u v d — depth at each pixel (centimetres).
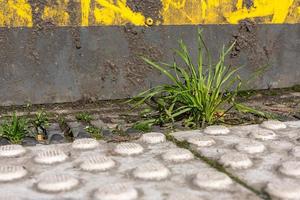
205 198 60
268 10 101
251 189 61
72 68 93
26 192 61
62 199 60
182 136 77
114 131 80
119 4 93
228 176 64
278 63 103
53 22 91
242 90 101
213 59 99
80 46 93
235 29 100
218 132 77
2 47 89
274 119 86
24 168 66
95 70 94
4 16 88
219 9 98
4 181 63
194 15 97
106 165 66
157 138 75
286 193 60
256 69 102
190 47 98
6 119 84
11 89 91
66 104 93
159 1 95
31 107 91
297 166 65
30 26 90
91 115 88
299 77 104
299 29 103
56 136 78
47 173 65
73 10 91
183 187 62
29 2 89
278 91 103
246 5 100
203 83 84
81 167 66
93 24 93
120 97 96
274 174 65
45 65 92
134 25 95
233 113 88
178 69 88
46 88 92
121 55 95
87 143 73
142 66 96
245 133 78
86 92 94
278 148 72
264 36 102
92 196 60
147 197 60
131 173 65
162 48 96
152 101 95
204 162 68
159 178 64
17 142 76
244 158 67
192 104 83
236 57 101
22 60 90
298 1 103
